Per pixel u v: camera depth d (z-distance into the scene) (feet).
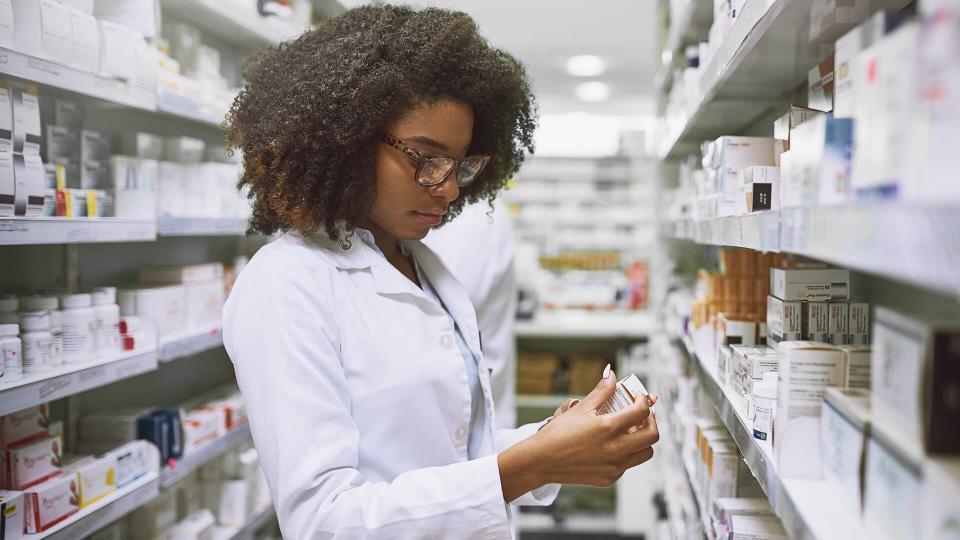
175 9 7.19
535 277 18.49
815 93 3.89
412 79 3.69
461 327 4.69
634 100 27.07
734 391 4.08
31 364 4.87
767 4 3.22
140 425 6.24
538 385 14.67
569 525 13.51
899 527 1.99
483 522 3.24
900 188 1.67
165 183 6.66
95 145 5.83
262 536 9.49
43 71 4.67
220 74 8.63
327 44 3.92
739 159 4.33
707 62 5.39
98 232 5.27
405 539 3.17
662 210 10.69
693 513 5.87
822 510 2.45
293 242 3.95
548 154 28.22
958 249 1.26
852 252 1.72
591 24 16.84
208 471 7.68
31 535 4.67
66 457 5.58
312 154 3.74
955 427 1.78
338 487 3.26
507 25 16.96
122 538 6.52
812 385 2.79
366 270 4.12
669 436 8.57
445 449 4.04
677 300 7.59
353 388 3.76
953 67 1.44
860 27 2.30
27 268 6.18
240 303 3.64
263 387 3.42
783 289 3.74
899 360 2.00
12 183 4.51
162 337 6.51
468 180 4.24
